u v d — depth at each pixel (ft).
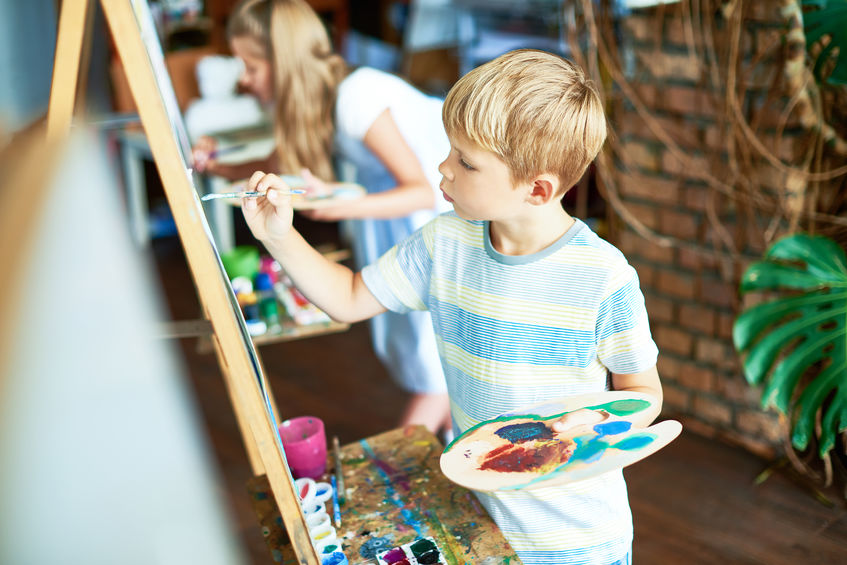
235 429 8.25
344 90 6.26
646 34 7.22
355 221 7.06
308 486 3.69
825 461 7.23
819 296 6.12
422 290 3.61
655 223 7.77
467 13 15.64
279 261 3.54
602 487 3.47
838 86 6.30
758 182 6.88
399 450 4.04
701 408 7.93
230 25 6.52
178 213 2.35
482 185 3.01
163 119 2.30
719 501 6.96
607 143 7.81
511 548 3.30
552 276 3.24
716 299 7.52
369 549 3.34
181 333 3.52
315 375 9.52
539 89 2.85
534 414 3.10
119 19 2.20
